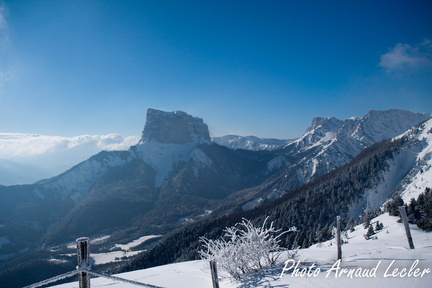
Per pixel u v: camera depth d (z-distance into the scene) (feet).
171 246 317.63
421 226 109.81
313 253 50.75
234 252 42.01
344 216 357.00
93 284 52.19
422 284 28.17
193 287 44.37
